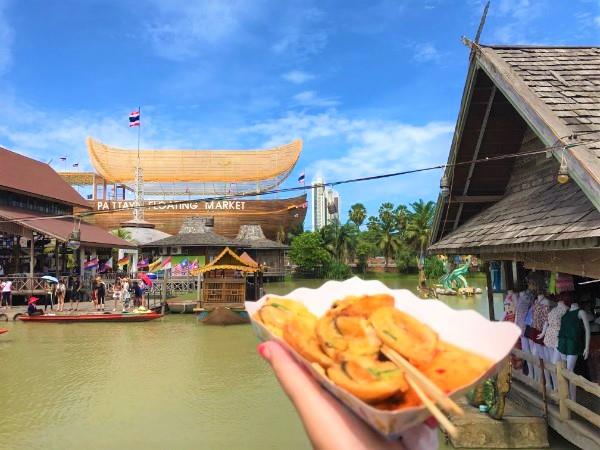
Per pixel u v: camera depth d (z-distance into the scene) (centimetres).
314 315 159
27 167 3344
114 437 832
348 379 119
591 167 488
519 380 825
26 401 1037
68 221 3431
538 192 766
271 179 7750
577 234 487
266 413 952
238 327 2139
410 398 118
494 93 791
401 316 138
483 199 941
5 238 3316
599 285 872
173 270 3941
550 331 734
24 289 2702
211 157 7675
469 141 863
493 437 684
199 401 1031
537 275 897
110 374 1266
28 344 1711
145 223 4950
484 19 762
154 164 7556
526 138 845
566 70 729
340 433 119
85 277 3225
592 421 587
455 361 126
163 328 2105
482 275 5481
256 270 2538
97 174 7681
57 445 800
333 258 6750
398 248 7106
